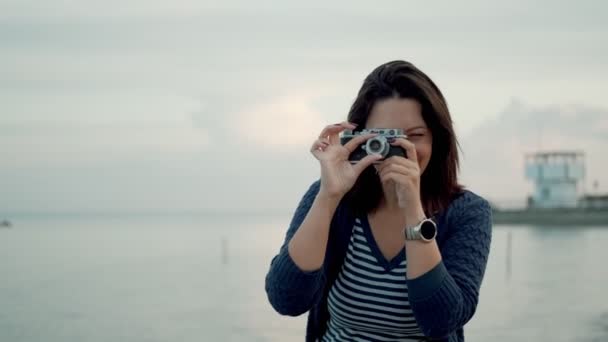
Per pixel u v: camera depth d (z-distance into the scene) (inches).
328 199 100.9
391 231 105.0
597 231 2864.2
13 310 789.2
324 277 106.7
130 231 4315.9
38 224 6870.1
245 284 1099.3
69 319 723.4
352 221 106.9
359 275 104.9
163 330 659.4
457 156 106.5
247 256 1815.9
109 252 1999.3
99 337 620.1
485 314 751.7
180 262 1595.7
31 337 620.4
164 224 6796.3
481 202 108.2
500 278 1175.6
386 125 102.3
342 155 101.2
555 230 2960.1
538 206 3132.4
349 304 105.7
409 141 100.6
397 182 97.3
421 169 103.6
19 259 1685.5
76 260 1649.9
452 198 107.0
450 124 103.8
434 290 95.0
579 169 3068.4
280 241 2751.0
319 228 100.4
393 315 103.2
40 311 783.7
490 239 106.8
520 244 2219.5
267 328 661.9
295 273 100.0
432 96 102.2
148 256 1807.3
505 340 605.3
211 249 2158.0
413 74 102.9
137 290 1010.1
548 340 601.9
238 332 643.5
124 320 719.1
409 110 101.8
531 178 3134.8
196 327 673.6
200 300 892.6
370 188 105.5
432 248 96.4
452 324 96.9
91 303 856.9
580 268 1365.7
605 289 993.5
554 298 894.4
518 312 765.3
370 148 99.7
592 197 3206.2
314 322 112.6
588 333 633.0
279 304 102.9
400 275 102.7
